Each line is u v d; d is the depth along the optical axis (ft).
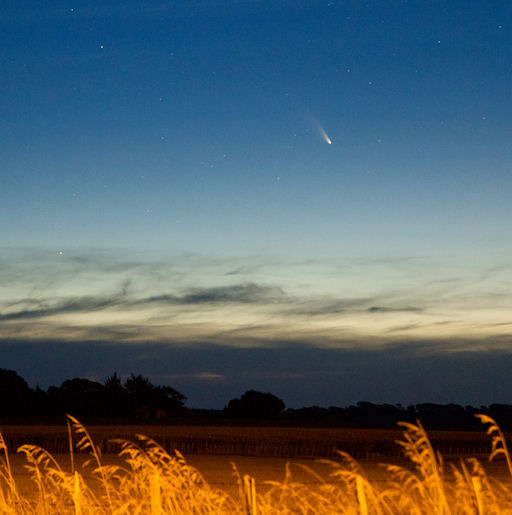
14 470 101.19
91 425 276.41
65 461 124.88
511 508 17.66
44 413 311.88
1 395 308.81
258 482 78.13
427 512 16.89
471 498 16.93
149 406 334.85
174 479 21.29
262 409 348.59
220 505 21.25
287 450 170.91
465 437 208.33
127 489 22.24
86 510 22.94
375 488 18.40
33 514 24.79
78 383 335.47
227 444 188.24
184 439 195.72
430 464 16.70
